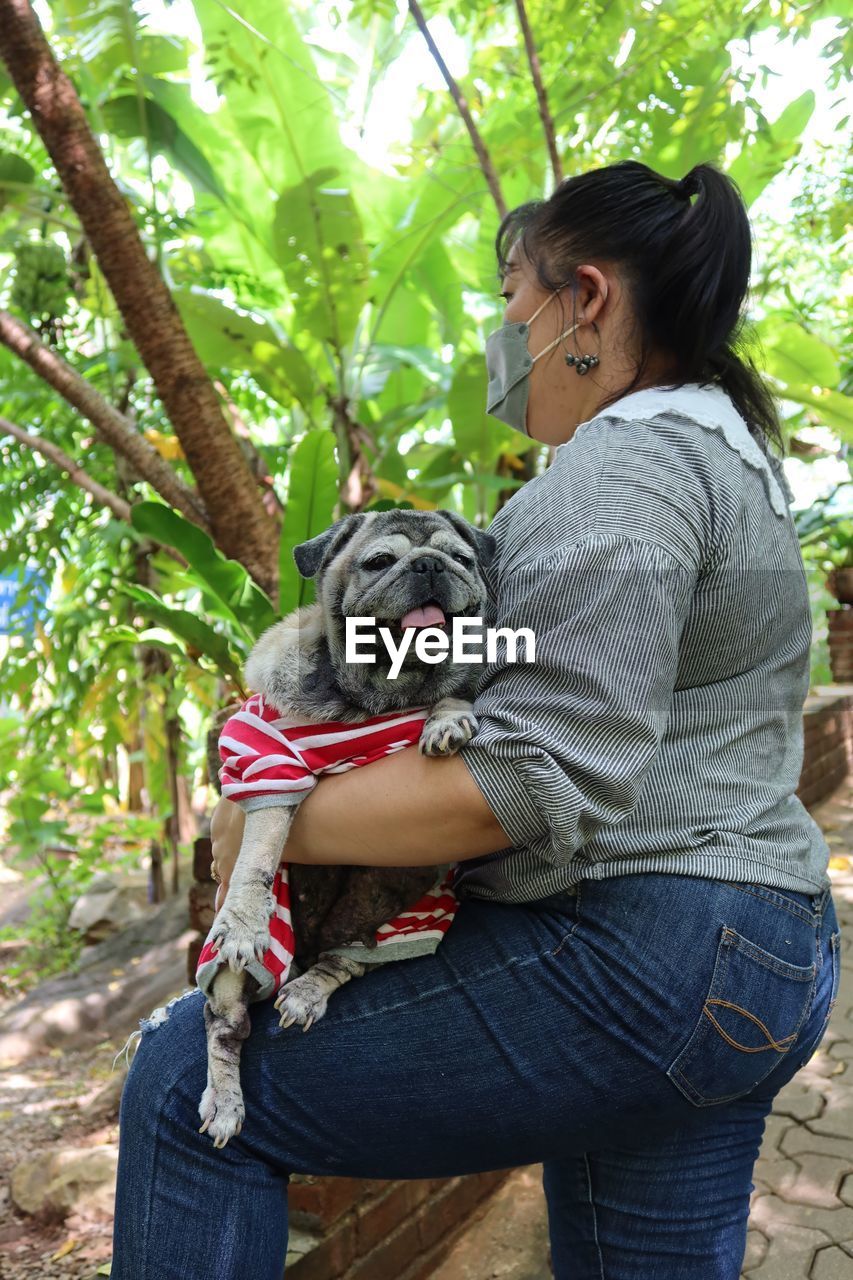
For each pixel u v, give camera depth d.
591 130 4.90
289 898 1.36
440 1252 2.45
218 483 4.07
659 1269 1.35
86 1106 4.18
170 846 6.93
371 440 5.21
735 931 1.21
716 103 4.77
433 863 1.24
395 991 1.29
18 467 6.09
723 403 1.41
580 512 1.24
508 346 1.57
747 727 1.31
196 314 4.90
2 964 6.51
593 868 1.25
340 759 1.29
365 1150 1.27
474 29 5.00
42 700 7.23
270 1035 1.27
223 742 1.37
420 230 5.33
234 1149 1.24
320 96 4.81
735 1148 1.38
